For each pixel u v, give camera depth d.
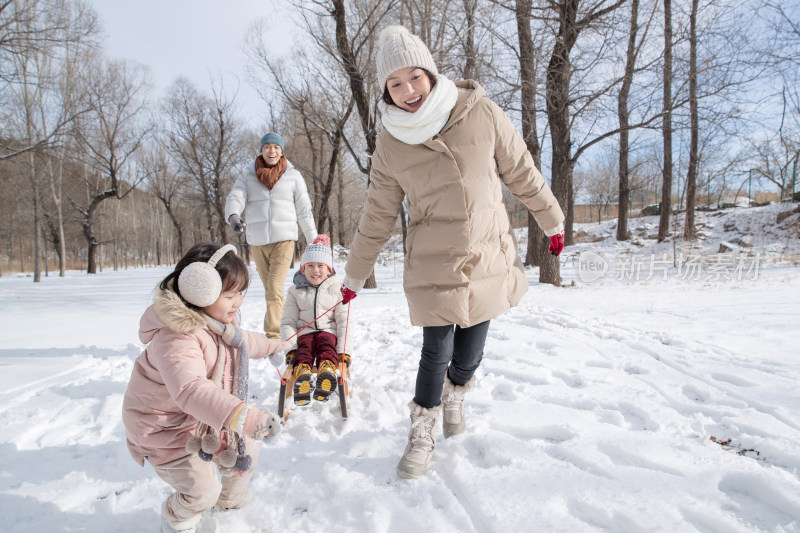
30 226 36.59
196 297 1.70
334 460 2.39
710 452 2.23
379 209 2.41
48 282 18.39
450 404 2.55
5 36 11.24
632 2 9.96
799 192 21.09
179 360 1.66
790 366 3.51
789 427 2.44
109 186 39.34
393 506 1.96
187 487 1.74
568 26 9.92
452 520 1.85
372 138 10.90
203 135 26.88
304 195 4.77
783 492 1.84
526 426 2.61
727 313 6.00
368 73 10.63
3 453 2.51
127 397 1.78
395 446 2.52
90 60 23.53
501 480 2.08
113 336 5.49
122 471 2.37
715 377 3.37
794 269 12.44
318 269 3.39
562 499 1.92
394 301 8.05
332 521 1.91
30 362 4.20
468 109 2.17
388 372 3.79
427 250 2.25
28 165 19.88
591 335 4.80
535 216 2.52
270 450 2.54
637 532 1.71
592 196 41.75
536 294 8.94
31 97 18.78
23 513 2.01
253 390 3.50
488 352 4.23
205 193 27.22
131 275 22.73
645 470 2.08
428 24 10.30
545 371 3.60
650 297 8.02
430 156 2.18
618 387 3.23
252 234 4.62
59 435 2.73
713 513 1.75
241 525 1.91
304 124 16.20
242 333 2.09
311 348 3.21
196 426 1.78
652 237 22.95
